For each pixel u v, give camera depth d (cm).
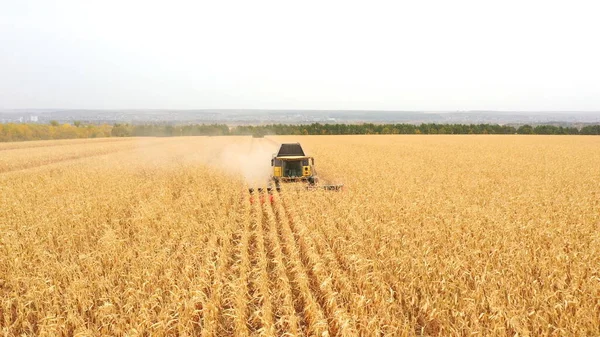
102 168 2789
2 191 1830
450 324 691
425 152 4172
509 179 2192
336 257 1030
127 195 1711
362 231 1138
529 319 665
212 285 851
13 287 845
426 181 2148
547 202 1495
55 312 765
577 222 1225
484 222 1212
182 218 1312
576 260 865
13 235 1098
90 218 1345
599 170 2536
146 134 10994
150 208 1435
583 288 741
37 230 1213
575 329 622
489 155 3803
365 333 689
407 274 837
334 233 1149
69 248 1087
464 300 716
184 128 11275
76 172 2506
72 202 1550
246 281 903
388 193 1675
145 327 709
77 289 815
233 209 1520
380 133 11225
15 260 932
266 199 1602
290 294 805
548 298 718
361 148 4806
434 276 821
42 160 3544
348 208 1404
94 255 1000
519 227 1125
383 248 966
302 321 786
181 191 1928
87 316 791
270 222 1307
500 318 645
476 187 1878
